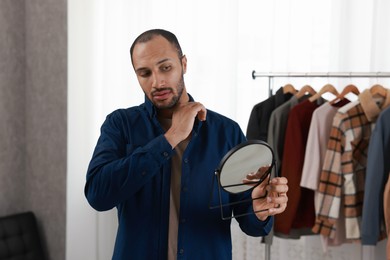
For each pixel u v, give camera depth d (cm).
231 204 119
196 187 121
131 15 269
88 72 262
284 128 228
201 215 121
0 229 244
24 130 271
